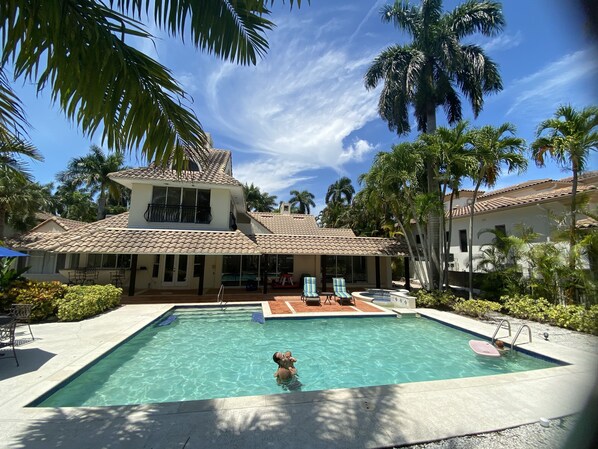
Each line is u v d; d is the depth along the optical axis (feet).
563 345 25.96
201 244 48.70
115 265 60.44
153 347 27.71
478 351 26.09
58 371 18.60
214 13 11.40
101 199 106.73
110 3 9.63
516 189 66.13
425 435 11.87
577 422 12.88
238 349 27.71
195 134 12.84
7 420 12.71
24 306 24.79
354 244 62.34
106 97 9.97
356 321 37.73
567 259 35.47
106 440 11.33
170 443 11.18
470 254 44.01
